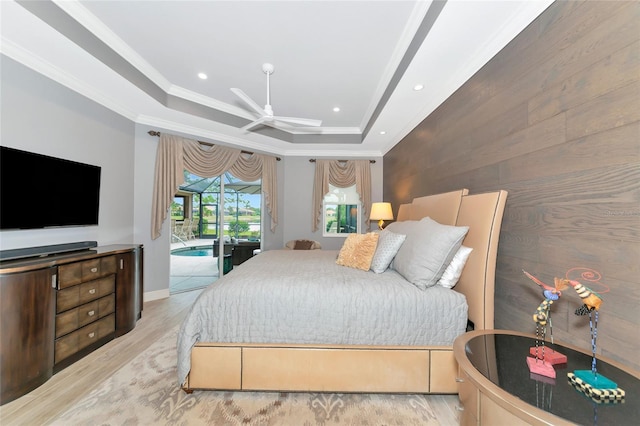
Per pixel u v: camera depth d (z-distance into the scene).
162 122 3.63
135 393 1.69
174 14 2.00
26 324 1.72
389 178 4.71
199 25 2.12
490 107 1.90
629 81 1.03
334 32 2.17
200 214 4.46
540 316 1.10
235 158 4.41
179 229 4.33
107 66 2.32
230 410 1.55
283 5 1.90
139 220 3.51
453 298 1.65
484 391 0.91
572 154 1.27
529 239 1.54
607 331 1.11
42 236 2.34
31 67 2.21
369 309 1.62
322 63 2.63
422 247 1.84
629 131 1.03
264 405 1.59
